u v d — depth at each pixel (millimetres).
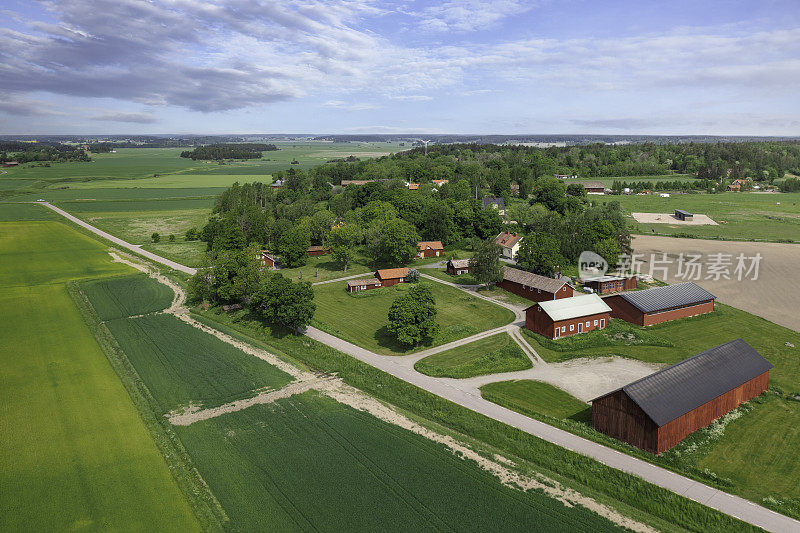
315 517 35938
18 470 42000
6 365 63594
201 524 35500
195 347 69750
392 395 55344
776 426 49062
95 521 36031
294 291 73938
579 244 118938
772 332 75562
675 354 67250
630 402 45344
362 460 42938
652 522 35312
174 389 57000
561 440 46031
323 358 66188
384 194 184375
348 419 50094
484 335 75188
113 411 52188
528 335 74750
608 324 78750
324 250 135625
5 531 35000
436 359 66312
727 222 168125
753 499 38094
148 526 35469
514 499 37750
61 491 39344
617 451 44469
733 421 50094
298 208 164625
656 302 80000
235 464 42531
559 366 64000
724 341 71938
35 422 49844
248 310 84375
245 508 36969
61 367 63094
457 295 96312
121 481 40562
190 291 88062
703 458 43781
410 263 124750
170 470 41938
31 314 83688
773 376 60625
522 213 158250
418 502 37469
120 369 62000
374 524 35188
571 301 77250
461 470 41438
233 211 147375
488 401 54125
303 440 46219
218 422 49594
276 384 58344
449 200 175000
